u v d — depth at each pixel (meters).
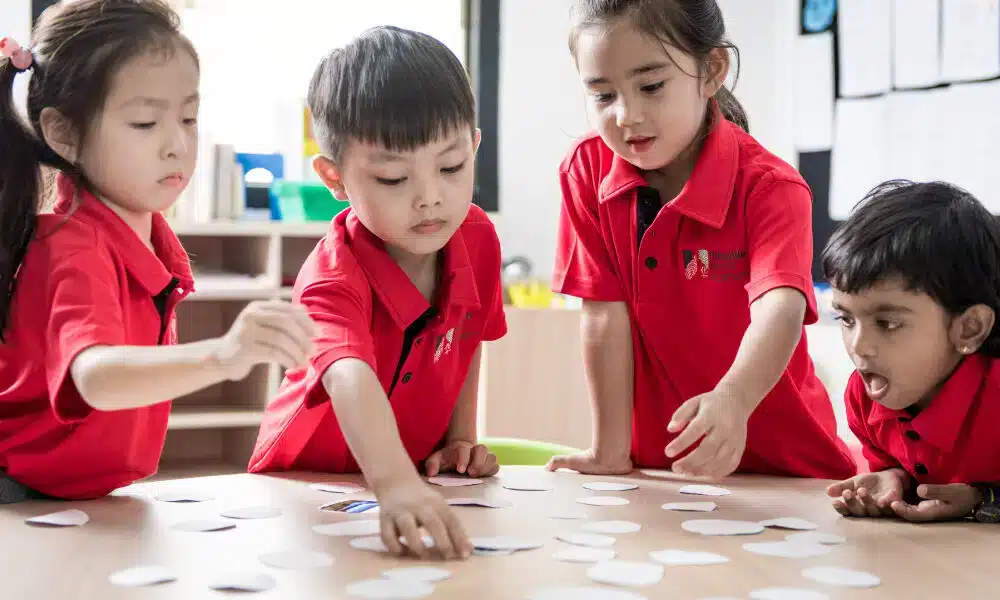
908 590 0.68
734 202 1.24
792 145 3.23
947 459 1.00
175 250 1.11
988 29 2.65
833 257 0.97
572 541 0.80
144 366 0.83
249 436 3.09
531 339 3.04
